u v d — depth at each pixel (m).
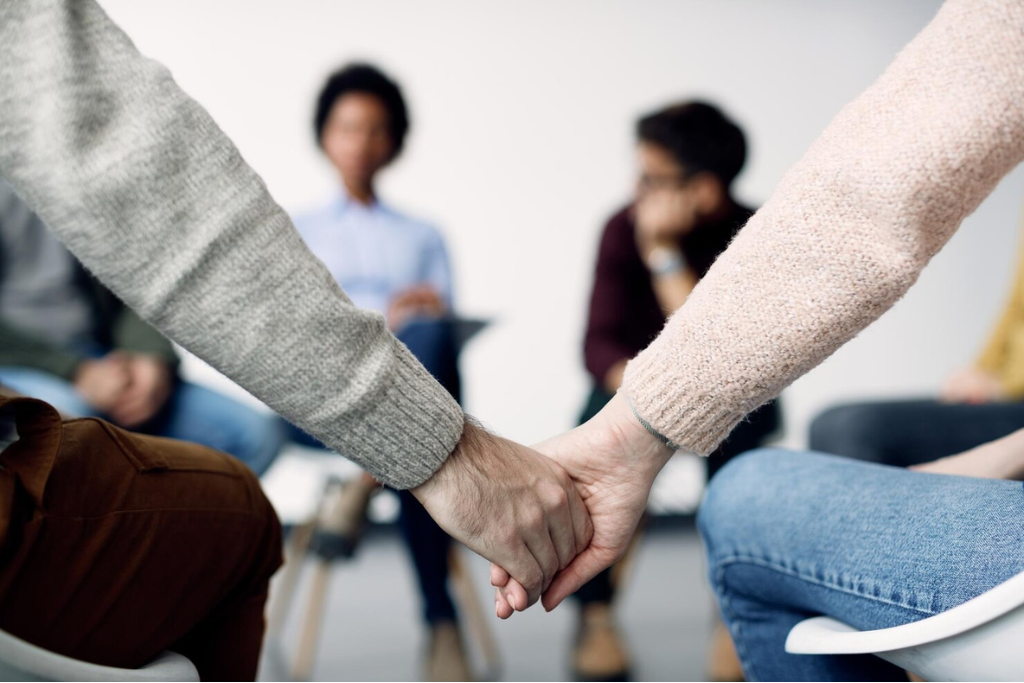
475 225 4.16
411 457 0.60
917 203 0.54
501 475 0.66
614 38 4.27
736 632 0.80
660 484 3.89
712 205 2.40
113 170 0.48
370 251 3.21
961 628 0.50
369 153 3.16
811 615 0.74
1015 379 1.90
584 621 2.03
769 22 4.39
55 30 0.48
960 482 0.60
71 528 0.51
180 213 0.50
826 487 0.69
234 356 0.52
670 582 2.90
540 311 4.18
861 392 4.36
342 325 0.54
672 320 0.68
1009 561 0.52
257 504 0.69
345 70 3.15
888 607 0.59
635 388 0.69
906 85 0.55
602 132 4.24
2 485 0.47
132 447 0.60
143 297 0.51
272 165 4.01
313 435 0.57
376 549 3.53
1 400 0.49
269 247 0.52
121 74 0.50
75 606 0.52
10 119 0.48
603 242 2.47
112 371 2.07
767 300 0.60
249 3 3.98
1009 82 0.51
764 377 0.62
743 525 0.74
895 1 4.43
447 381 2.19
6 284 2.06
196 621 0.65
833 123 0.59
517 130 4.19
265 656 2.16
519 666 2.07
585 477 0.74
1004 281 4.42
